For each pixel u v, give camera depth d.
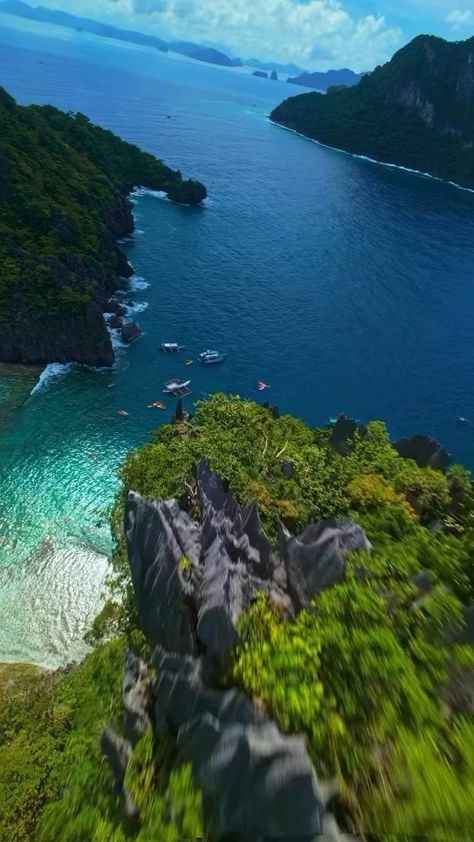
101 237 105.69
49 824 17.59
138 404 75.06
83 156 137.00
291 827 13.02
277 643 16.98
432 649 17.44
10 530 52.84
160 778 15.70
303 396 82.62
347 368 90.69
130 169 157.75
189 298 105.56
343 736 14.77
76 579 48.16
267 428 43.12
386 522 26.95
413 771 13.96
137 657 19.73
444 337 103.56
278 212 162.38
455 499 31.86
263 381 84.50
